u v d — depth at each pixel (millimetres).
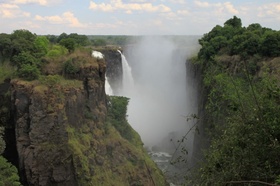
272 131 10922
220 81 18516
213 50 64875
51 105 46406
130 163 54094
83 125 51250
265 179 10617
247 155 10977
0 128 41500
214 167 11680
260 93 13156
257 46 55438
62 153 45188
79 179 44812
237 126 11711
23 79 49062
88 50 60250
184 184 13547
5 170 36156
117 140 55469
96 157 49125
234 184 10922
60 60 54625
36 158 44781
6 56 55844
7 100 51594
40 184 44500
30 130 45781
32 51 56281
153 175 55344
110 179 48812
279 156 10625
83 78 53719
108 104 63938
